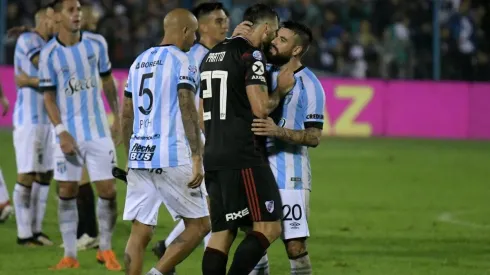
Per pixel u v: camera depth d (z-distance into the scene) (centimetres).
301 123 2205
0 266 2753
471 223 3862
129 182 2253
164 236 3353
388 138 7881
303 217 2181
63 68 2688
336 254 3080
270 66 2194
